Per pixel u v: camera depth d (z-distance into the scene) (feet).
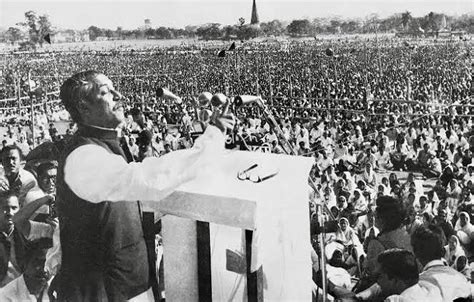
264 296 12.29
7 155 24.62
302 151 42.19
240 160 12.57
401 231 24.80
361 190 35.99
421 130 45.70
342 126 48.91
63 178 13.52
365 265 24.41
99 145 13.50
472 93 48.44
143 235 14.39
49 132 43.50
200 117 14.55
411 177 35.83
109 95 14.02
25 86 50.57
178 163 11.83
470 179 34.86
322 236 15.47
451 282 19.29
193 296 12.40
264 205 11.14
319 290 16.29
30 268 21.52
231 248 11.84
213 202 11.16
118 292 13.85
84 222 13.69
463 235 28.35
